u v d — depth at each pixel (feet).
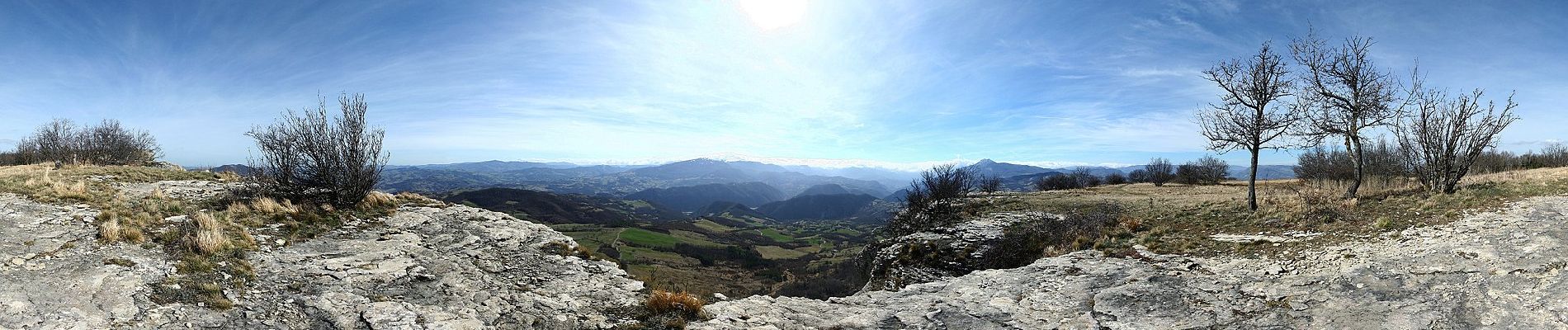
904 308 35.06
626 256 217.97
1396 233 44.45
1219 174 204.33
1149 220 70.85
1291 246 45.98
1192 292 35.09
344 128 54.39
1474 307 26.27
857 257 121.39
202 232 35.24
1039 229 77.66
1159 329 29.07
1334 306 29.12
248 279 30.14
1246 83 65.62
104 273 27.37
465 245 44.75
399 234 46.24
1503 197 52.42
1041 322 31.73
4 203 39.75
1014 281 42.37
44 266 27.73
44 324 21.24
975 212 104.63
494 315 29.43
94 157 94.17
